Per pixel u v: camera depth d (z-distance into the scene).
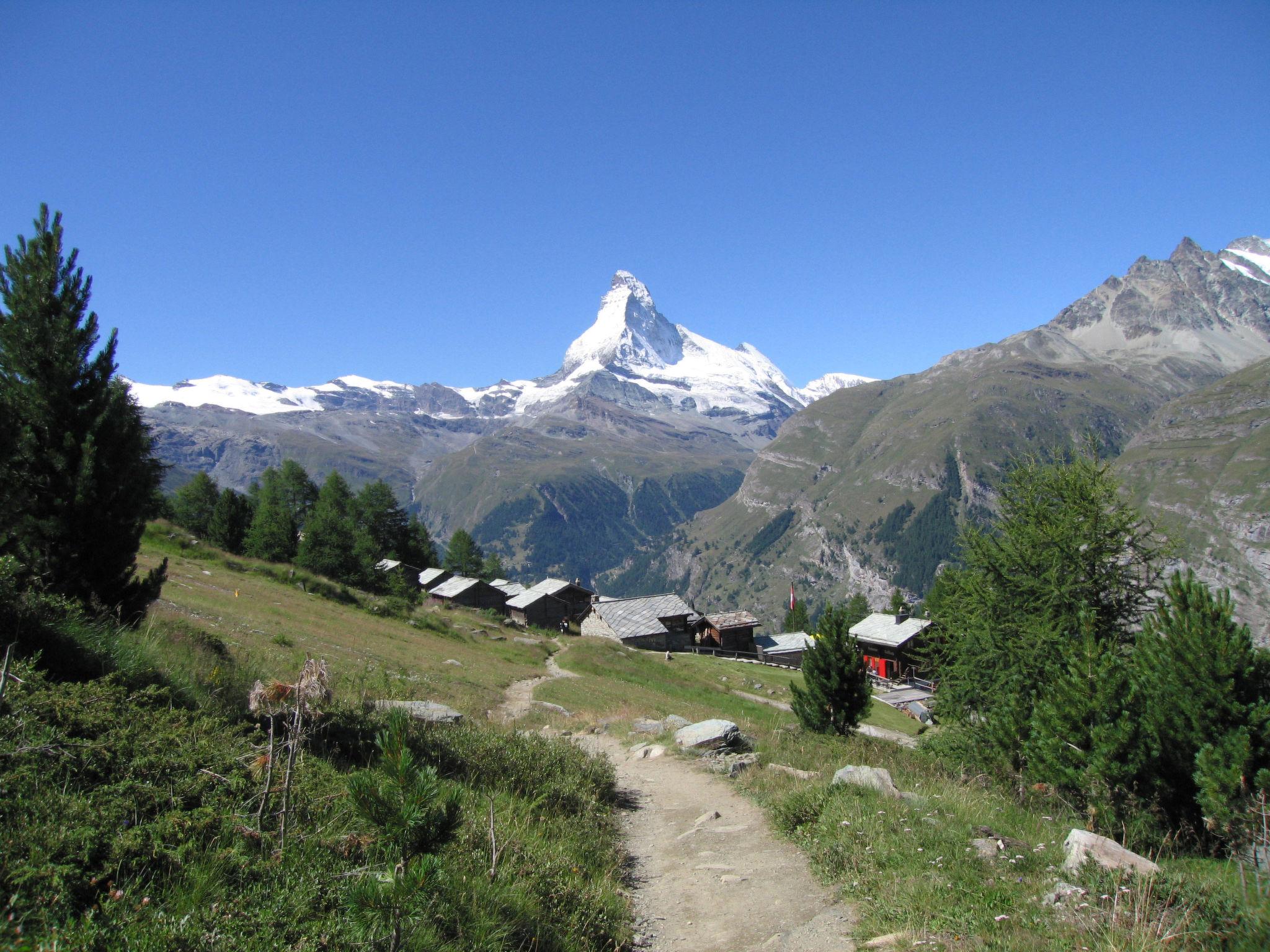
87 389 14.88
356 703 14.25
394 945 4.95
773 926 8.20
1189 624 11.84
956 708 26.02
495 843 7.80
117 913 5.03
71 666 9.84
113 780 6.80
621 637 83.31
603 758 16.67
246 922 5.20
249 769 7.88
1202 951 6.11
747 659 86.06
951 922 7.08
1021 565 25.62
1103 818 10.98
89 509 14.05
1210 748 10.45
